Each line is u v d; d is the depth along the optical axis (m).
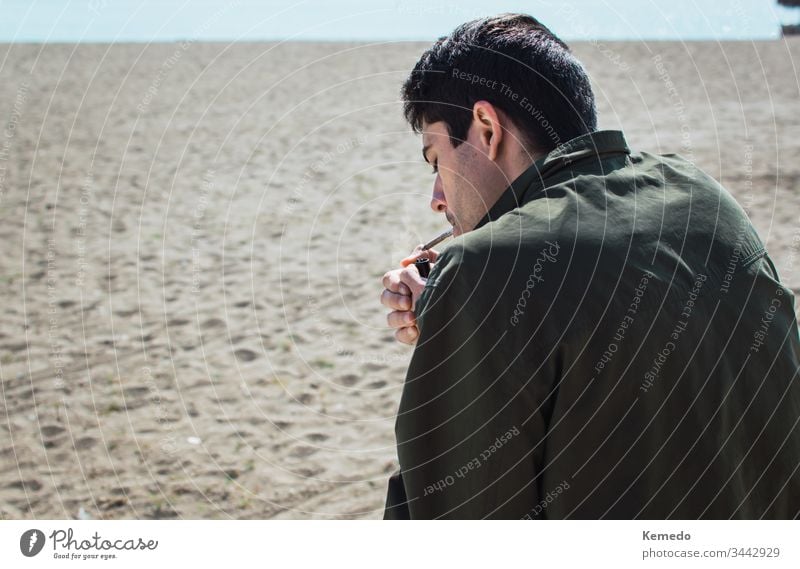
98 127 7.88
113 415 2.73
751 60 10.84
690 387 0.73
